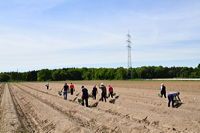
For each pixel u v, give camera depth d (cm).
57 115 2031
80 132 1455
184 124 1563
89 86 6694
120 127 1543
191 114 1906
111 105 2403
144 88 5038
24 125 1809
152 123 1723
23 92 5522
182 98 2970
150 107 2309
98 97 3416
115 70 14575
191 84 5550
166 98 2933
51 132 1595
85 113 2103
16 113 2273
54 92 5062
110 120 1722
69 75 18238
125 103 2767
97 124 1717
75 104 2633
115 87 5725
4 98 3941
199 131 1442
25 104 3128
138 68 14975
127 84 6956
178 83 6162
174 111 2025
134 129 1461
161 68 14738
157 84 6259
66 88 3431
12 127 1652
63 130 1574
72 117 2038
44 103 3064
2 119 1994
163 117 1739
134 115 1966
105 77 15050
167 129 1530
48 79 19362
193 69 13762
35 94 4766
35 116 2197
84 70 18388
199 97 2953
